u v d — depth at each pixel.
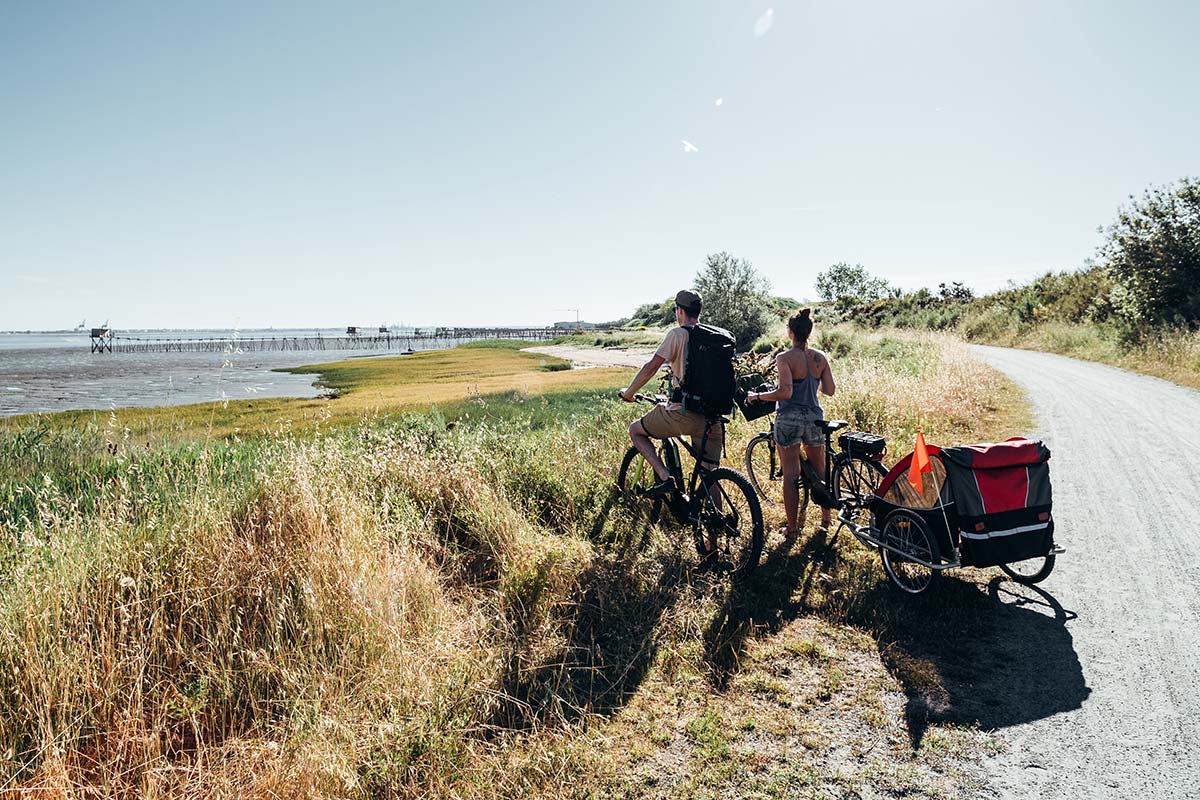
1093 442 8.87
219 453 6.70
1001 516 4.27
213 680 3.48
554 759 3.08
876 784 2.86
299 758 2.91
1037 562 5.11
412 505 5.45
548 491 6.29
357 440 6.97
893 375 12.51
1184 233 20.27
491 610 4.47
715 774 2.96
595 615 4.43
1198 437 8.86
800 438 5.59
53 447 8.52
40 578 3.71
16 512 5.52
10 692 3.15
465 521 5.48
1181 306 20.03
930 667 3.72
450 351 79.44
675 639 4.12
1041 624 4.19
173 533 4.21
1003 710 3.34
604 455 7.16
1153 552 5.19
